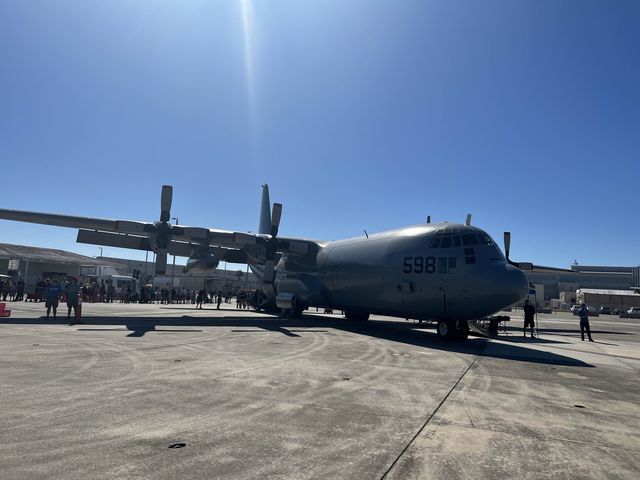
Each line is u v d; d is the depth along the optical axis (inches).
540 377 365.4
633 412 260.8
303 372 349.7
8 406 236.1
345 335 636.1
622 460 183.9
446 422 230.2
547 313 2373.3
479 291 565.9
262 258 904.3
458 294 587.5
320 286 892.0
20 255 1775.3
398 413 243.9
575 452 191.8
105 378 307.6
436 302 617.3
